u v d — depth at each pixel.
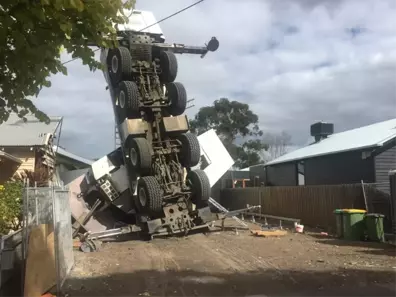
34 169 17.64
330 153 22.84
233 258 11.50
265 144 54.91
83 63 4.43
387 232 15.12
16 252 8.33
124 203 18.08
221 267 10.38
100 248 13.74
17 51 3.96
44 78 4.34
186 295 7.89
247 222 21.28
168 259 11.65
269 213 23.56
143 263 11.14
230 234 16.55
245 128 52.72
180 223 16.31
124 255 12.45
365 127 27.75
